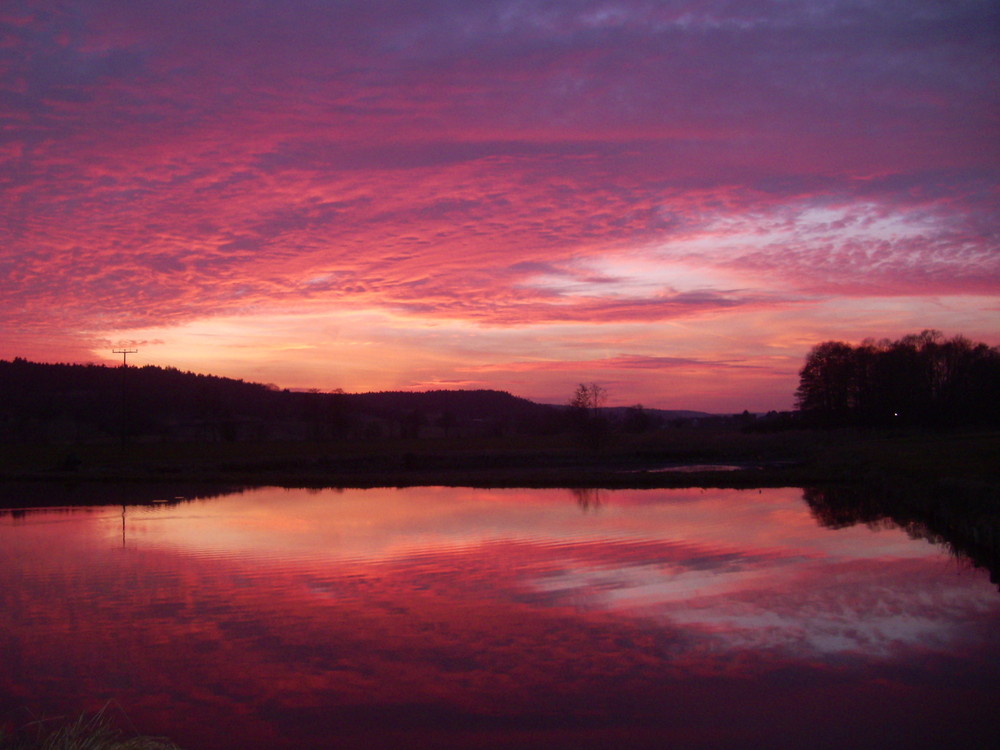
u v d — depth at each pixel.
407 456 63.00
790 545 21.31
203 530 26.45
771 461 61.66
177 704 10.59
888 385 88.56
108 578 18.42
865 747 8.98
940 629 13.19
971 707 9.98
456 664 11.92
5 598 16.52
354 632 13.63
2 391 130.38
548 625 13.80
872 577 17.09
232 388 159.50
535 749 9.09
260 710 10.34
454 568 18.83
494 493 39.44
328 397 109.00
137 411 120.19
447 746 9.21
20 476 52.66
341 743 9.34
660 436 86.44
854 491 36.06
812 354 99.69
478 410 192.38
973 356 86.12
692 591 16.05
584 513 29.66
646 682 11.02
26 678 11.66
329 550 21.75
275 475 52.12
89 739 7.16
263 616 14.75
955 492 25.70
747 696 10.47
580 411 74.06
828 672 11.27
